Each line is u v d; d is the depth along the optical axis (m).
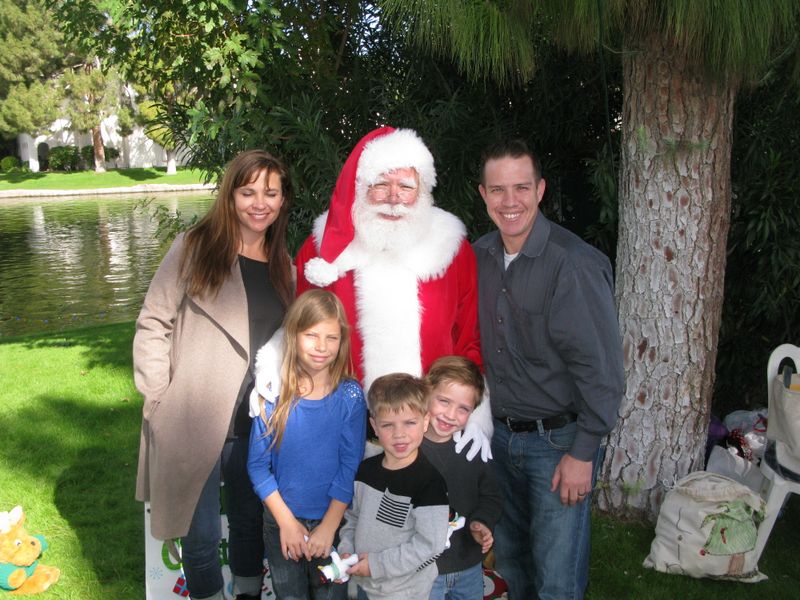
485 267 2.29
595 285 2.04
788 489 2.72
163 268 2.24
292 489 2.15
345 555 2.11
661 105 2.82
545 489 2.21
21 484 3.72
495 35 2.26
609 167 3.44
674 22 2.35
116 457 4.09
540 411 2.20
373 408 2.04
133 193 30.91
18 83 33.16
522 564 2.46
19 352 6.52
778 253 3.36
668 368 2.99
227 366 2.20
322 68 4.09
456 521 2.08
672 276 2.92
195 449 2.17
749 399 4.04
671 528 2.78
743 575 2.71
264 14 3.71
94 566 2.95
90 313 8.88
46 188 31.81
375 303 2.31
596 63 3.67
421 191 2.40
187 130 4.16
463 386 2.10
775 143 3.50
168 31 3.96
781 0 2.15
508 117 4.06
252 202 2.19
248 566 2.45
